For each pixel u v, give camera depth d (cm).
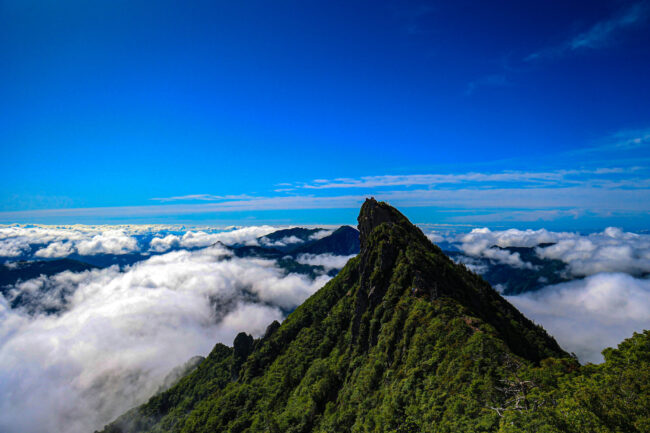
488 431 4553
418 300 9081
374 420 6762
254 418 11988
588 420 3928
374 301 11156
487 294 11769
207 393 18712
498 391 5300
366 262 12512
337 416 8462
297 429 9500
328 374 11000
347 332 13062
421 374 6769
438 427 5234
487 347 6347
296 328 16675
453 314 8038
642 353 5434
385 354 8744
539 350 9150
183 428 14438
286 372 13725
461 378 5931
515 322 10119
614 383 4912
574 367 6178
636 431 3900
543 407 4309
